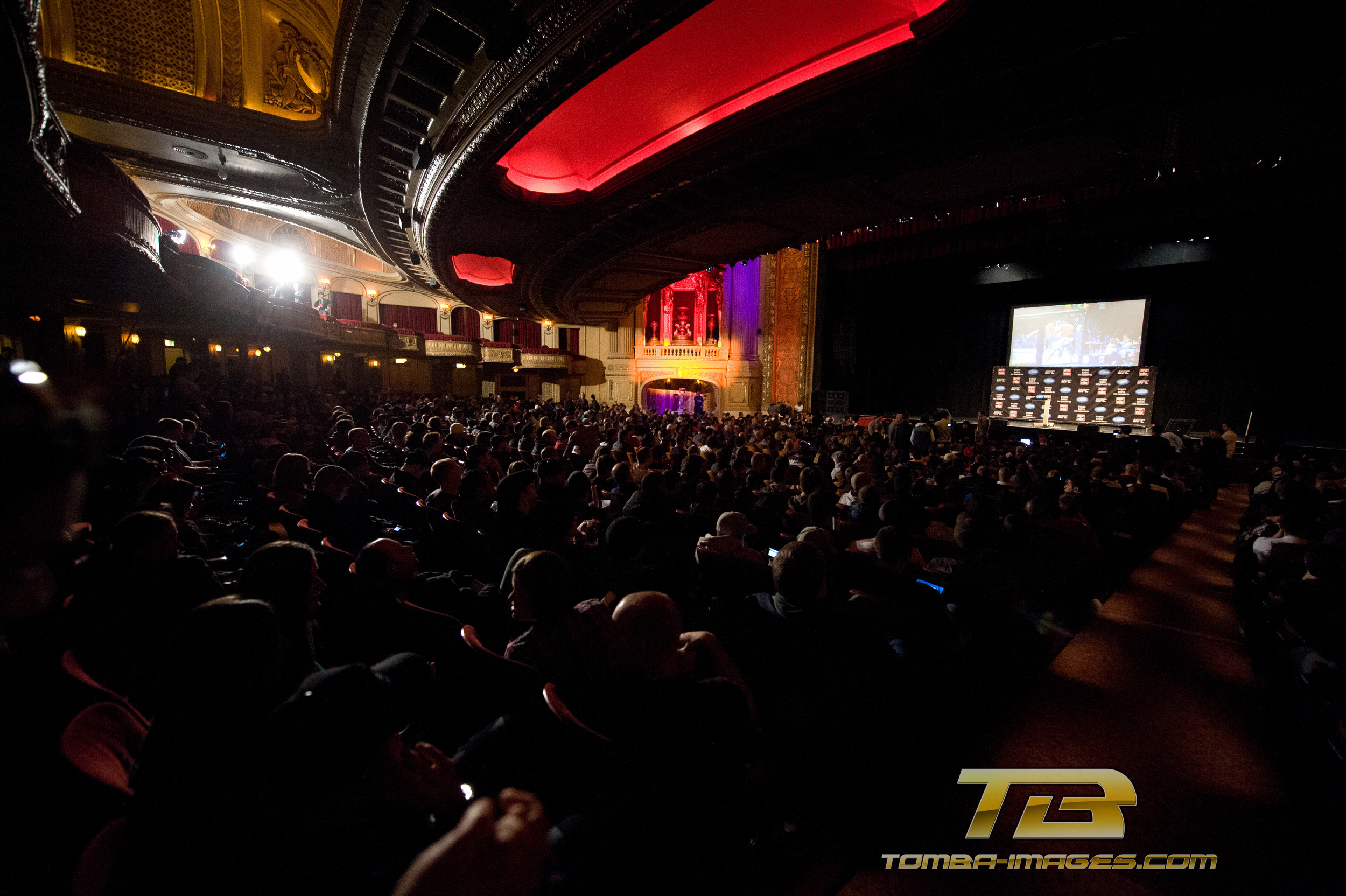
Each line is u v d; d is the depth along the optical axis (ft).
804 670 8.09
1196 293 58.65
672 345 99.60
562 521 11.15
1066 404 65.31
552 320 76.18
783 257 88.99
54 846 3.67
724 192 26.71
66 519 2.23
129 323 39.55
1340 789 6.69
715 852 5.71
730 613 9.46
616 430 34.78
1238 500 33.30
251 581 5.57
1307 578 9.14
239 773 3.88
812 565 7.75
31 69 11.50
